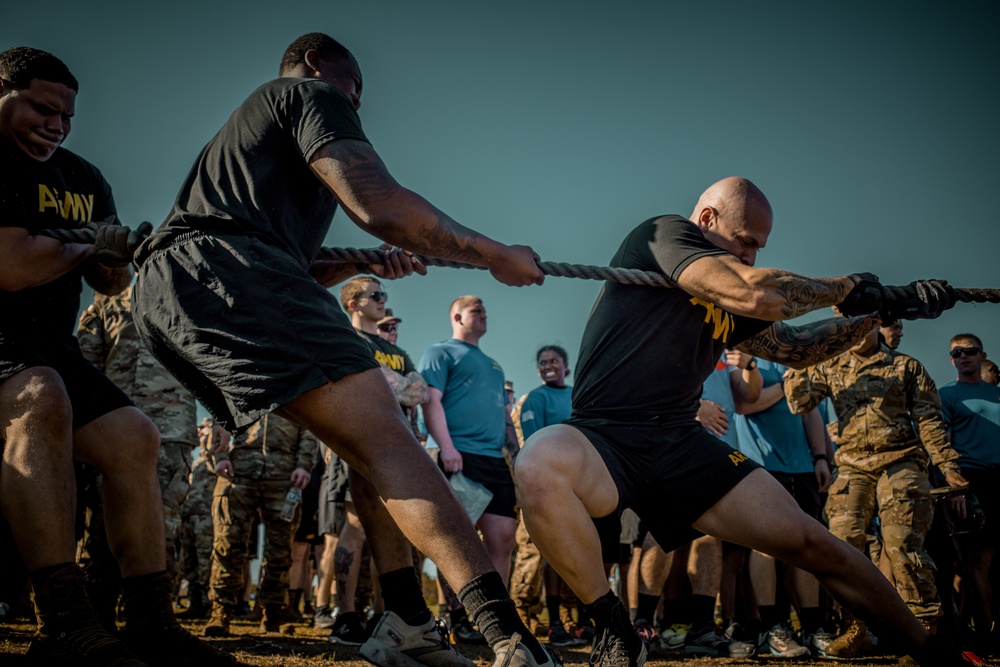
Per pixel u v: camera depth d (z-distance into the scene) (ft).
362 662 13.46
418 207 7.79
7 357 9.05
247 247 7.73
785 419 20.53
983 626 21.03
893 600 10.01
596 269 10.12
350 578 17.75
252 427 18.97
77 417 9.63
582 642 20.35
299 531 24.99
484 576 7.34
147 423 9.95
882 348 18.98
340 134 7.77
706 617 18.79
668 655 18.38
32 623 16.74
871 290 10.55
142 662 8.28
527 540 21.03
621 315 10.69
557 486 9.52
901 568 17.28
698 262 10.03
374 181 7.66
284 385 7.37
